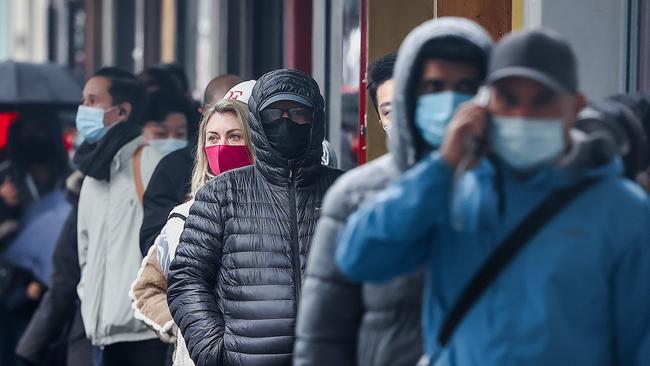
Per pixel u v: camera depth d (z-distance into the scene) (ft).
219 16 104.27
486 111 25.61
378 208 26.35
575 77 25.82
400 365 28.25
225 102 44.47
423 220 26.14
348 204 28.53
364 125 57.26
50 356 61.77
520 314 25.89
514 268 26.04
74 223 57.36
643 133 31.58
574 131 26.71
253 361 39.45
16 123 73.15
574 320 25.88
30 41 232.12
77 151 57.16
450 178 25.91
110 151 55.01
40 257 67.62
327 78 74.74
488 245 26.30
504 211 26.14
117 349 54.44
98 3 172.35
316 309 28.89
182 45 129.80
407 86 27.58
